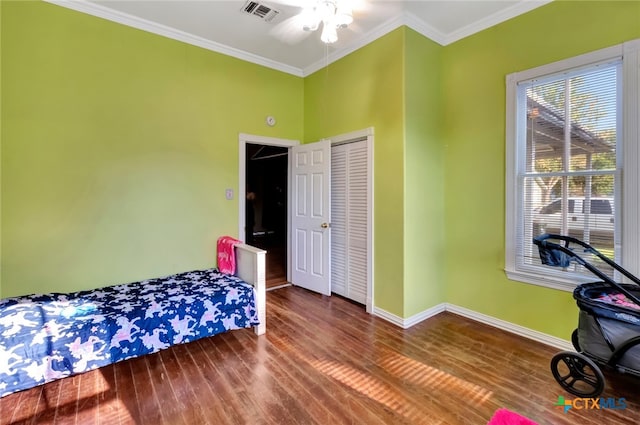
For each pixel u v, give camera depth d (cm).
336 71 377
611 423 173
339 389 204
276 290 412
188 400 194
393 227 309
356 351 254
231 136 368
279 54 377
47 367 197
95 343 211
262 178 906
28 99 255
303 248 417
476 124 308
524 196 279
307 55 379
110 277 293
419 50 308
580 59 240
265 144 409
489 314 304
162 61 319
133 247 305
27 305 220
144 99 309
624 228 223
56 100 267
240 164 375
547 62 259
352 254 365
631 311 174
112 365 235
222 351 255
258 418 178
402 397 196
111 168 293
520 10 273
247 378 217
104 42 287
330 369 228
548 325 263
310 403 191
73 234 276
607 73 232
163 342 234
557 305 258
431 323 308
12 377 188
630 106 219
